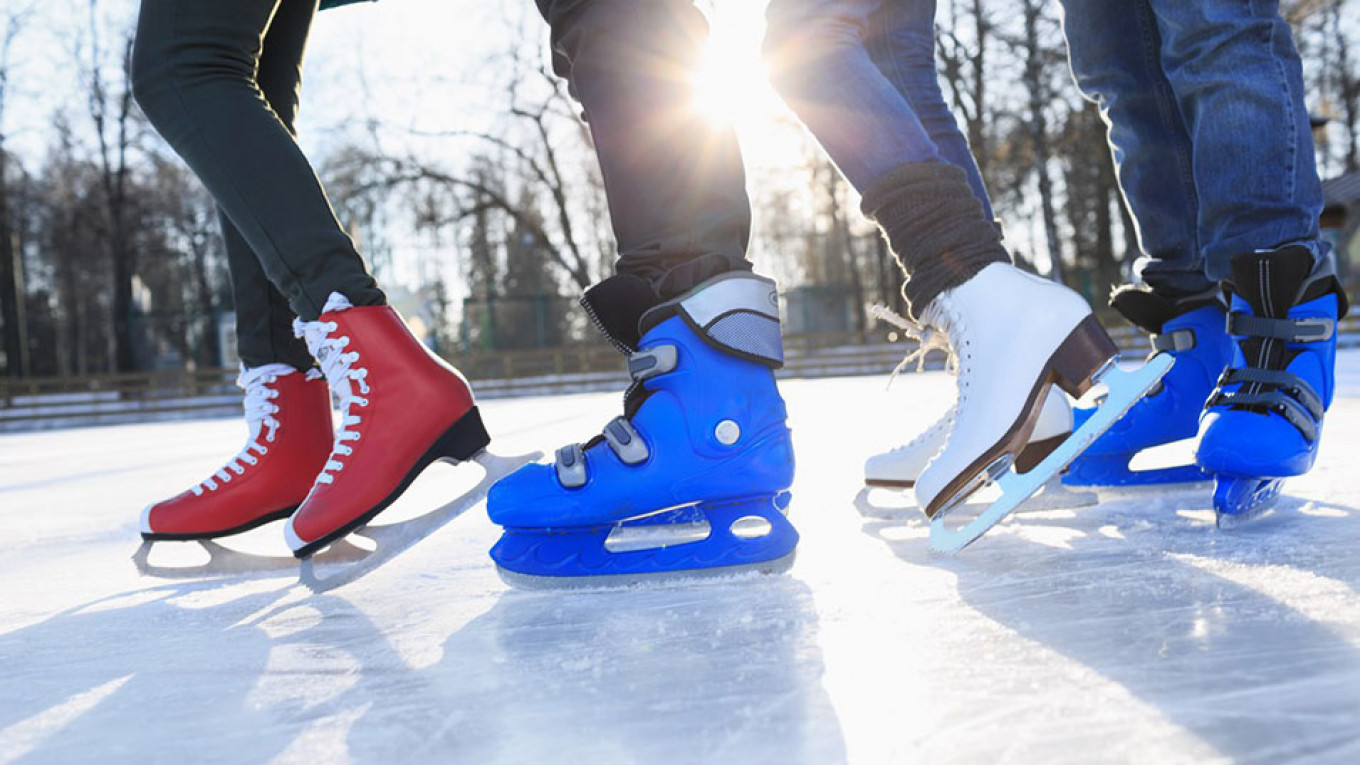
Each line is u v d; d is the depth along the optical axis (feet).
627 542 4.76
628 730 2.18
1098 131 68.18
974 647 2.60
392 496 3.88
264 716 2.46
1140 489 5.24
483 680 2.64
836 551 4.21
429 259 97.96
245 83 4.14
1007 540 4.18
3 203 77.10
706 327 3.74
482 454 4.01
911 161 3.96
